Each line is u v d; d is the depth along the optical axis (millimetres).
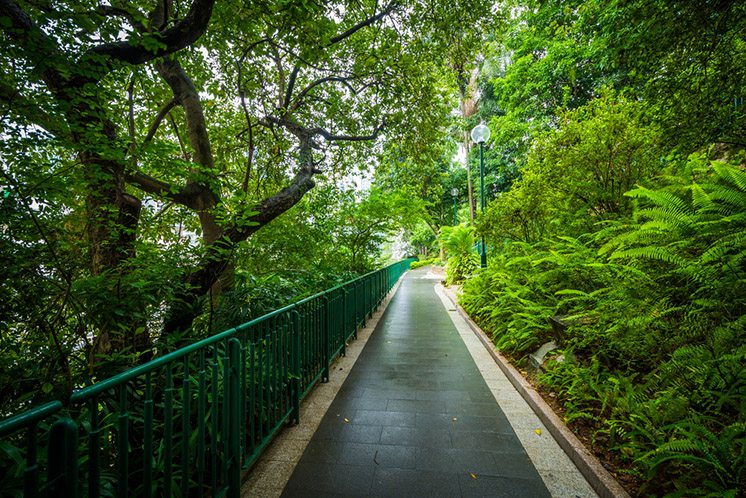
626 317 2891
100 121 2871
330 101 7418
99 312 2209
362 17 6125
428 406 3217
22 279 2164
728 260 2527
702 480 1772
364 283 6914
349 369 4316
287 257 6113
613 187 5059
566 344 3521
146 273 2574
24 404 1945
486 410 3117
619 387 2561
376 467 2264
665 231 3168
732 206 2916
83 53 2441
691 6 2637
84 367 2330
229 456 1905
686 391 2221
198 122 4891
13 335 2219
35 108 2199
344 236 8492
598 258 4102
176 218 4660
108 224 2832
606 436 2385
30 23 2236
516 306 4895
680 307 2615
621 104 4773
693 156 4090
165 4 3430
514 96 12586
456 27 6047
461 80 7645
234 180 7031
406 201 8398
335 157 8141
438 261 27922
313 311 3682
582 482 2086
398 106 6953
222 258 3482
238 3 4164
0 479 1348
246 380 2332
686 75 3025
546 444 2527
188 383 1568
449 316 7949
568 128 5160
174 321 3082
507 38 12211
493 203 7402
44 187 2312
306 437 2660
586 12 7375
